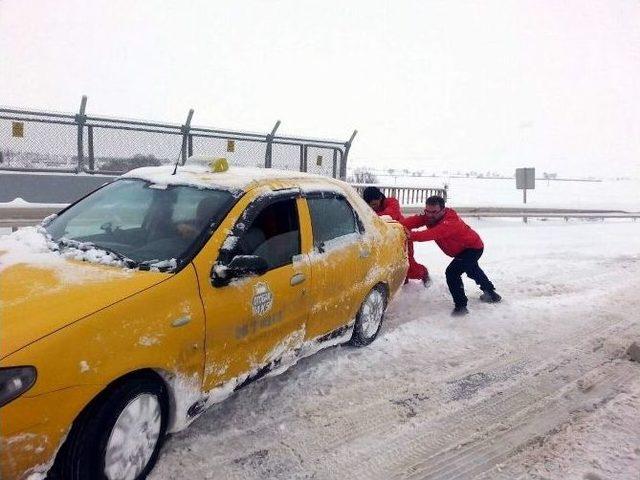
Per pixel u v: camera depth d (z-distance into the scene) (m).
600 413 3.66
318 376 3.96
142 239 3.18
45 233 3.45
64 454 2.26
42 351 2.09
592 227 15.84
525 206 16.48
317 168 11.69
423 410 3.60
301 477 2.79
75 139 9.21
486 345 4.90
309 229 3.74
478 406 3.70
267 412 3.40
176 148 10.06
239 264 2.87
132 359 2.37
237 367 3.08
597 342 5.11
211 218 3.10
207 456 2.88
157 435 2.64
